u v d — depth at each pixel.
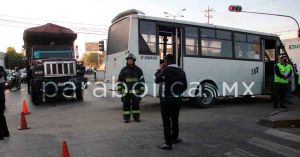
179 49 12.47
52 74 15.12
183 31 12.47
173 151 6.46
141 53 11.45
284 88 12.74
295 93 17.05
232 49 14.03
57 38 17.66
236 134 7.97
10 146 7.02
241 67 14.32
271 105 14.10
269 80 15.43
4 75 7.89
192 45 12.71
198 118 10.29
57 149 6.71
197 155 6.18
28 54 19.27
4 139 7.67
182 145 6.91
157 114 11.22
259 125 9.16
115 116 10.85
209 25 13.25
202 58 12.96
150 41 11.70
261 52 15.23
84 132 8.27
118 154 6.27
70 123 9.68
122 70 9.73
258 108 12.96
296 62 21.69
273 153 6.35
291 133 8.13
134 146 6.84
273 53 15.73
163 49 12.43
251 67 14.74
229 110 12.30
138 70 9.73
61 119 10.48
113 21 12.84
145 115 10.98
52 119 10.54
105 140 7.37
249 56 14.71
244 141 7.27
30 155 6.32
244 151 6.46
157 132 8.16
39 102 14.98
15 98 18.55
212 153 6.32
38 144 7.15
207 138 7.53
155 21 11.84
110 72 12.89
